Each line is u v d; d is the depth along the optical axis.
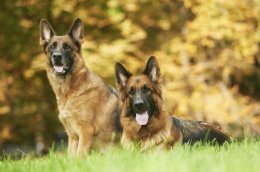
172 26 19.53
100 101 10.30
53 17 18.61
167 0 19.38
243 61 19.72
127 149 8.38
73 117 10.29
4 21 18.86
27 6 18.78
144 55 18.52
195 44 18.98
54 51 10.32
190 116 18.22
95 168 6.64
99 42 18.33
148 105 9.02
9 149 20.33
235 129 19.03
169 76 18.23
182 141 9.45
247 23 19.09
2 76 18.94
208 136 9.93
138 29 18.09
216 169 6.06
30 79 19.14
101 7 18.66
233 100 18.66
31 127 19.27
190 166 6.31
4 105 19.11
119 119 10.29
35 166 7.65
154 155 7.21
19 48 18.86
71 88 10.33
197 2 18.67
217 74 19.55
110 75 17.05
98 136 10.24
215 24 18.17
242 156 7.27
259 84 21.92
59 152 10.31
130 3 17.98
